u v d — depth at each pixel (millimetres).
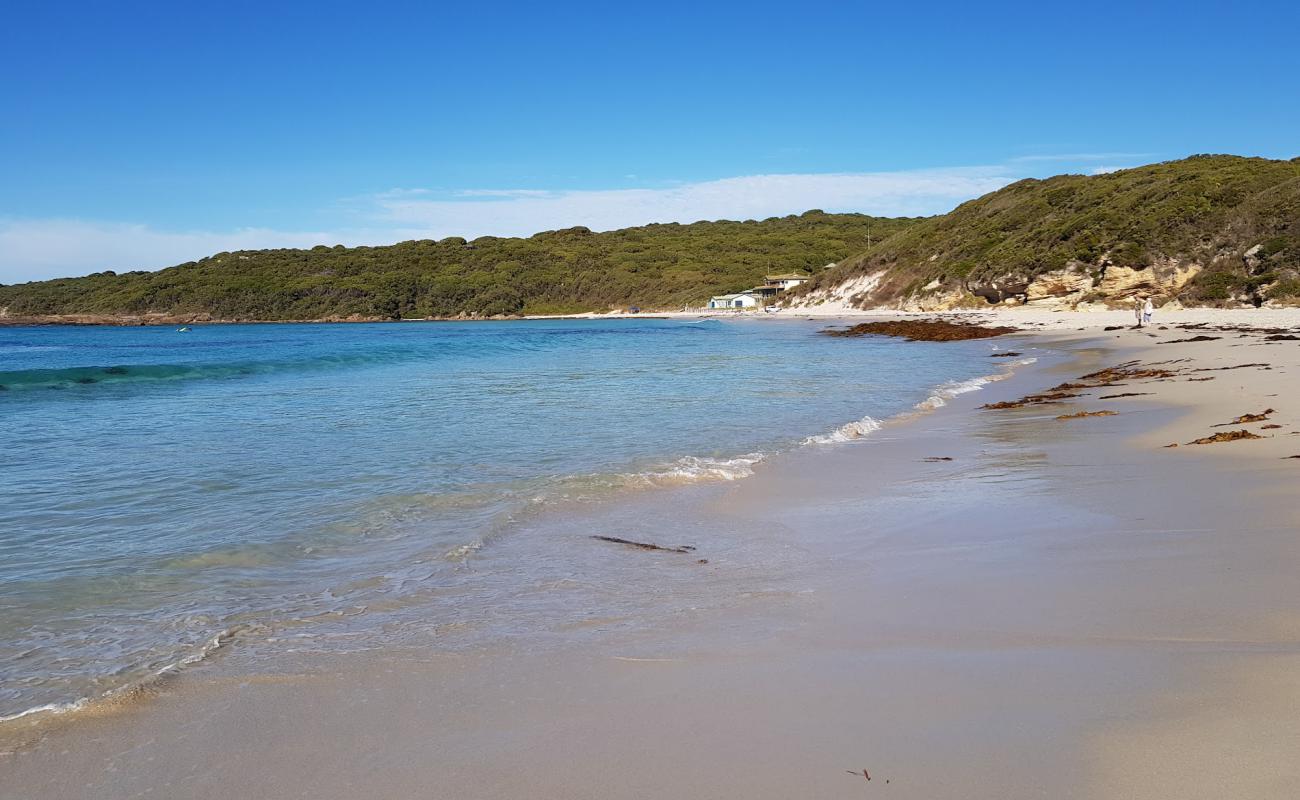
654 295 150250
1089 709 3641
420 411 17438
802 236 184000
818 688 4074
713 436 13414
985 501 8281
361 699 4207
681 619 5234
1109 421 13328
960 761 3295
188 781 3484
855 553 6715
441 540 7418
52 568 6656
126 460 11648
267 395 21719
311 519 8227
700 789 3227
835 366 29547
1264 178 64812
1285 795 2879
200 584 6238
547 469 10719
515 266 169500
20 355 50875
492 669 4531
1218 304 56062
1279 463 8781
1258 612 4672
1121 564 5844
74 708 4133
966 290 80938
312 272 164000
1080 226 72875
